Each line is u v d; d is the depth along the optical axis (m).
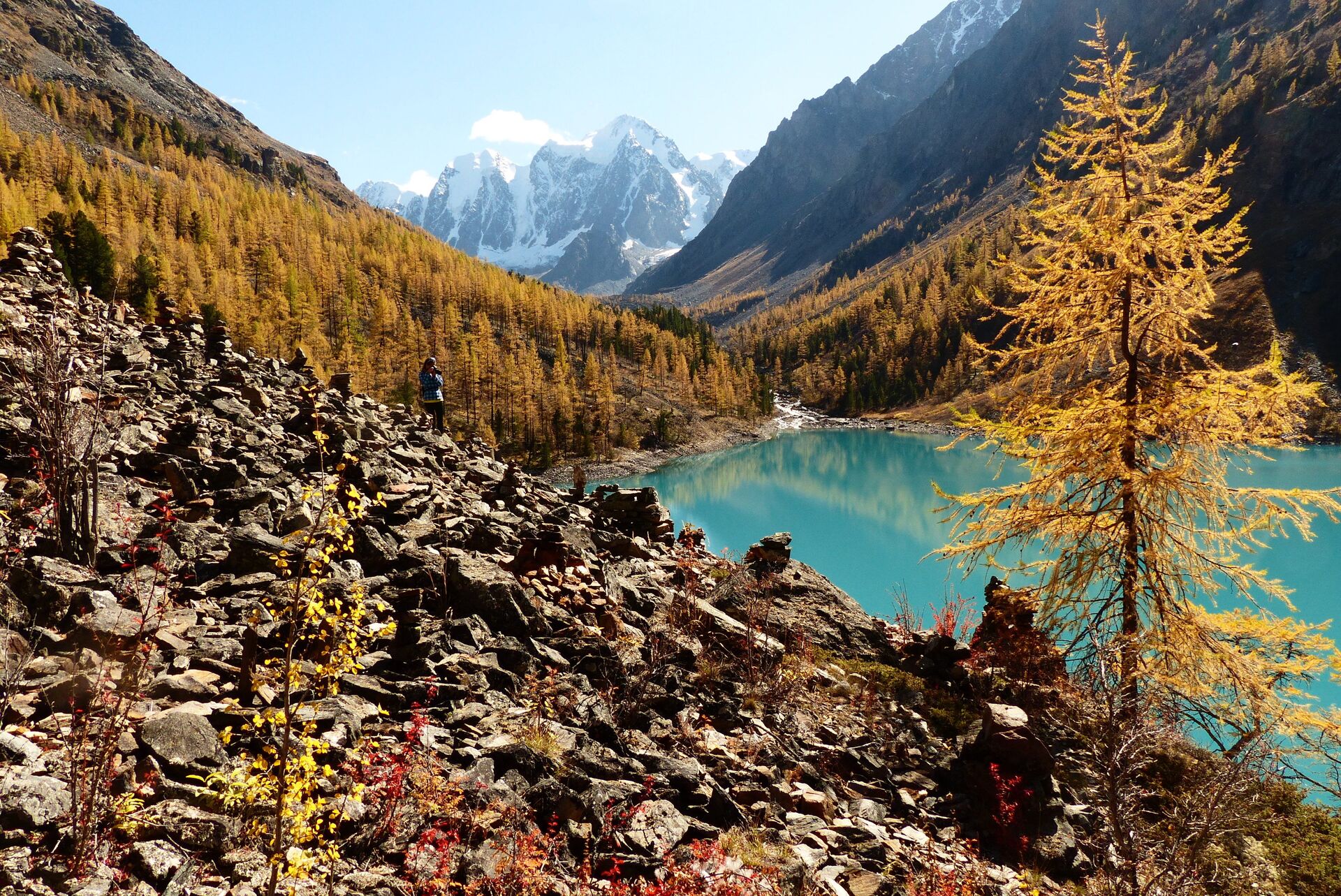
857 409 174.75
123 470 10.84
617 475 105.25
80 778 4.78
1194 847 7.73
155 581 7.40
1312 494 13.48
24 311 14.06
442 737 7.13
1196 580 14.76
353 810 5.63
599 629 10.95
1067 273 15.48
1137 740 7.66
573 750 7.72
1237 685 13.10
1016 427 15.45
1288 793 11.80
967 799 10.34
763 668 12.12
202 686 6.49
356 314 127.50
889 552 52.47
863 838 8.55
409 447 18.02
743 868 6.83
